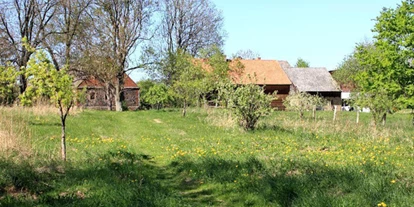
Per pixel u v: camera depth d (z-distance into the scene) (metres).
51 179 8.72
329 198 6.89
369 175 8.35
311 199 6.93
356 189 7.46
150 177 9.71
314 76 60.91
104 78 39.88
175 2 49.25
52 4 36.22
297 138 16.67
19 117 19.31
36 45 35.41
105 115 29.25
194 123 25.12
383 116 22.73
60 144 13.57
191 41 50.38
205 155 12.27
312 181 8.24
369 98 21.70
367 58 22.59
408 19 20.66
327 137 17.05
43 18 36.56
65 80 10.41
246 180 8.91
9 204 6.79
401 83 21.09
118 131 20.50
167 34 50.38
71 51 37.53
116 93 40.72
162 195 7.60
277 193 7.65
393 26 21.03
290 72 61.28
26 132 14.05
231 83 21.64
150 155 13.55
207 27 50.25
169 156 12.92
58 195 7.32
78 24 37.34
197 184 9.36
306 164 9.91
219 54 39.94
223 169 10.10
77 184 8.37
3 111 20.23
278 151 13.16
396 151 13.11
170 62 41.69
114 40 39.41
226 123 22.72
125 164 10.71
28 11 35.69
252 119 20.45
